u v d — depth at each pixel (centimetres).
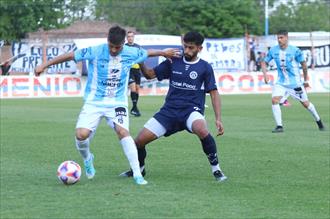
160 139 2105
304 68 2367
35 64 5519
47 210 1117
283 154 1764
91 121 1354
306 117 3005
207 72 1380
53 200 1192
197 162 1639
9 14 6756
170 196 1222
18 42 5475
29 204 1162
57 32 6675
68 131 2392
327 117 3005
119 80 1359
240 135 2227
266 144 1983
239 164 1595
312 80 5638
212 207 1134
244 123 2695
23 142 2058
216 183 1352
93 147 1933
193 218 1060
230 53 5788
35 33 6475
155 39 5203
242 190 1277
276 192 1258
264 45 6162
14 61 5456
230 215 1079
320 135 2228
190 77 1375
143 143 1404
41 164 1616
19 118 2973
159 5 8050
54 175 1454
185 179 1403
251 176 1432
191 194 1241
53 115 3166
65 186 1322
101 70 1348
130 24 8250
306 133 2294
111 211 1106
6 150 1872
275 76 5491
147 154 1777
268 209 1120
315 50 6141
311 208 1127
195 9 7812
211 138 1375
